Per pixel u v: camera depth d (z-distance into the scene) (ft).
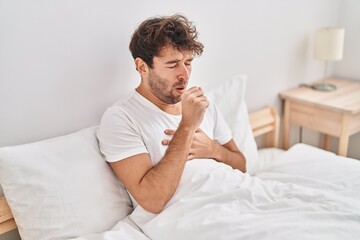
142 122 4.16
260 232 3.35
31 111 4.13
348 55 7.51
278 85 6.86
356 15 7.18
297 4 6.61
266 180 4.66
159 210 3.87
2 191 4.10
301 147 5.57
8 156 3.70
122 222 3.98
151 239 3.76
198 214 3.65
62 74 4.24
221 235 3.40
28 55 3.96
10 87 3.93
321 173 4.89
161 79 4.05
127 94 4.86
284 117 6.96
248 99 6.43
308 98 6.51
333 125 6.25
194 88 4.19
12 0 3.74
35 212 3.72
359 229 3.44
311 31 7.06
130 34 4.66
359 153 7.47
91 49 4.38
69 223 3.80
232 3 5.65
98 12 4.33
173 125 4.35
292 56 6.89
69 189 3.84
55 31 4.07
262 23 6.18
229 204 3.75
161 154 4.16
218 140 4.93
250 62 6.24
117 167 3.98
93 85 4.51
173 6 4.99
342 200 3.81
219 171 4.11
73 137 4.19
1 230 3.97
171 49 3.92
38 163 3.81
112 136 4.00
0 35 3.75
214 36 5.59
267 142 6.81
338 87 7.09
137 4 4.63
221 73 5.88
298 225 3.41
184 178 4.03
